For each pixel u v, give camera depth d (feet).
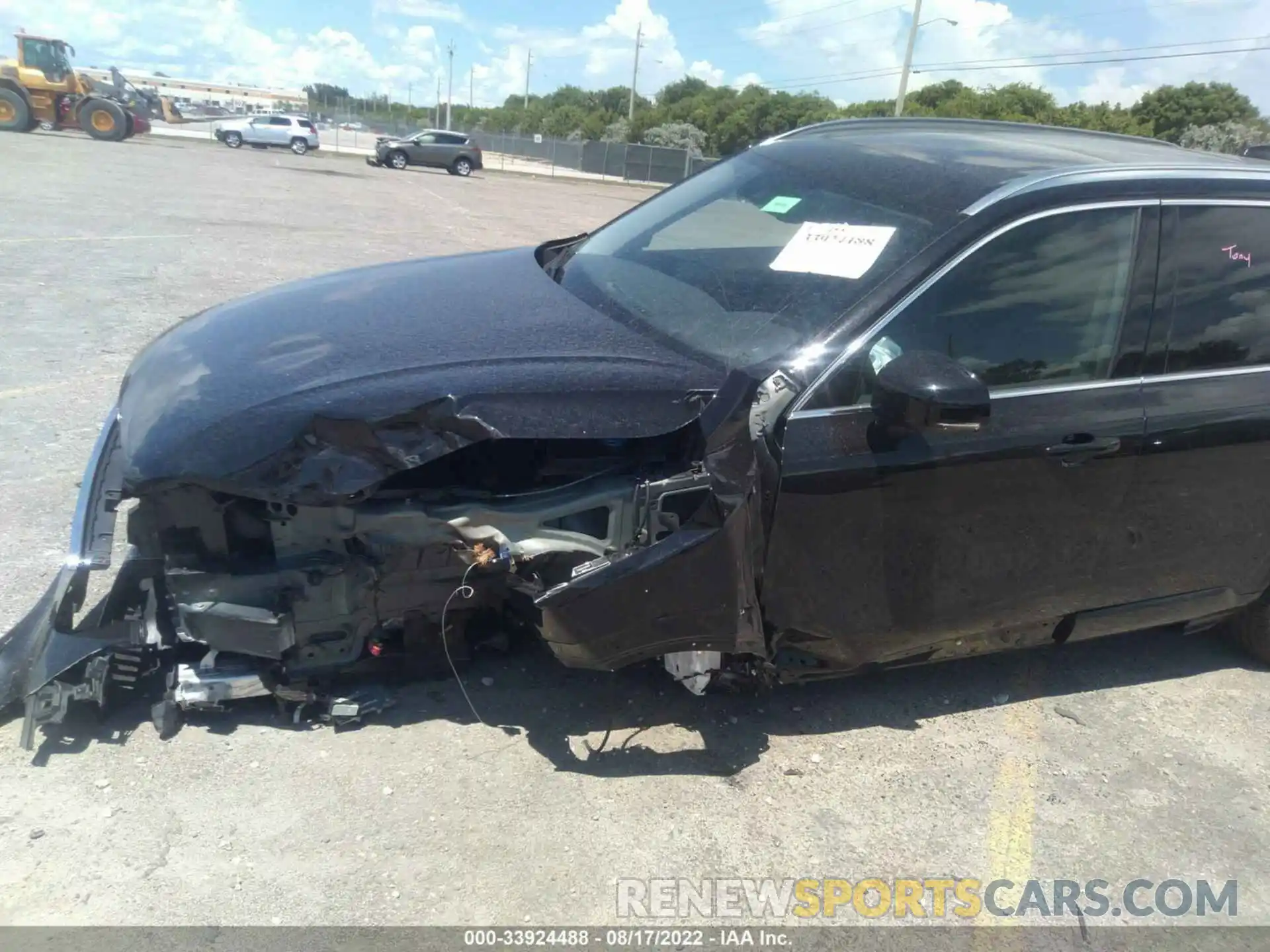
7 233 35.35
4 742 8.85
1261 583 11.76
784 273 10.15
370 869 7.98
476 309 10.11
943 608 9.89
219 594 8.65
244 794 8.60
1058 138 12.66
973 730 10.84
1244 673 12.67
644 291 10.74
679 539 8.49
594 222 66.64
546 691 10.47
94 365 20.11
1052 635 10.91
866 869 8.65
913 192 10.31
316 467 7.94
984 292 9.52
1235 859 9.27
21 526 12.80
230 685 9.08
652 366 8.96
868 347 9.05
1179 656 12.96
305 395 8.18
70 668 8.71
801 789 9.53
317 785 8.80
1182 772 10.48
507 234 52.54
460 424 8.09
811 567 9.11
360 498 8.09
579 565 8.75
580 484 8.74
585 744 9.75
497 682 10.50
